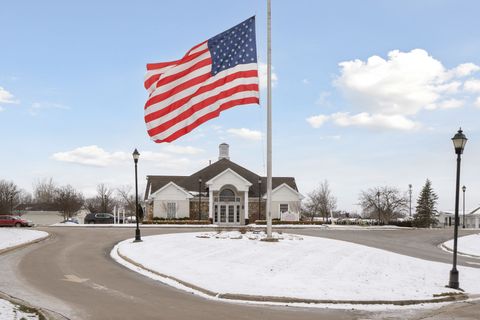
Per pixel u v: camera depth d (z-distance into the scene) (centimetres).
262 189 5391
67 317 952
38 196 11856
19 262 1828
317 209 7788
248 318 1012
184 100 1762
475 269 1945
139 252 2117
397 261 1948
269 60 2028
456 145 1526
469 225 8944
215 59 1798
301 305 1174
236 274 1531
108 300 1148
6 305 967
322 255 1873
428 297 1289
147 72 1791
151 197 5059
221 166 5597
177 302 1152
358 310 1144
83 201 9606
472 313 1137
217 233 2622
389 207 6706
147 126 1762
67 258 1991
